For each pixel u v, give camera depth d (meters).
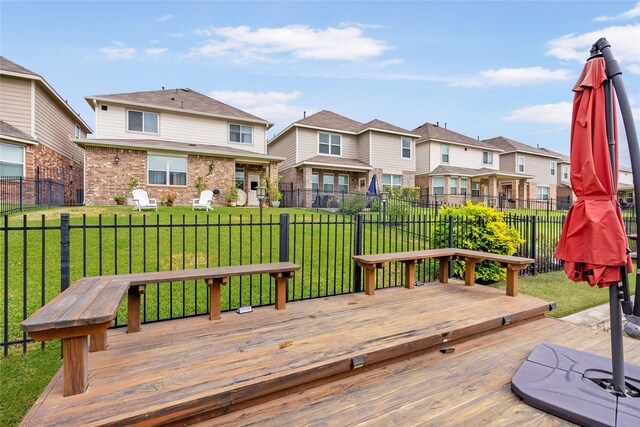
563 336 3.30
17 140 11.37
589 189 2.10
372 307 3.64
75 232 7.33
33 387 2.50
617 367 2.17
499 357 2.82
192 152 14.68
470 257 4.58
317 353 2.47
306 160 18.39
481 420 2.00
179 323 3.11
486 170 24.41
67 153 15.65
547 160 28.86
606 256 2.00
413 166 21.56
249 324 3.09
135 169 13.79
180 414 1.84
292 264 3.67
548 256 7.16
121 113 14.54
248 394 2.04
